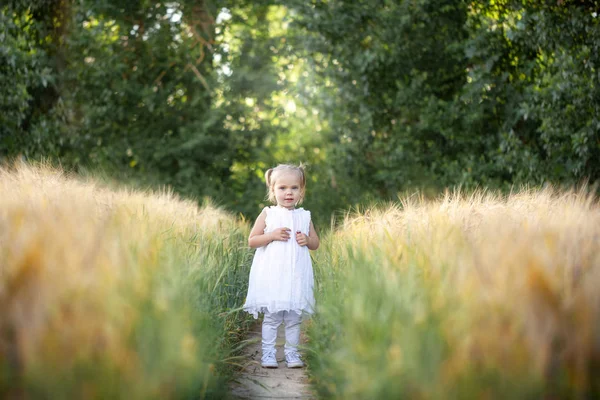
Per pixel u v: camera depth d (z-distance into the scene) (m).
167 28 13.49
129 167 12.89
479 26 10.59
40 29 11.50
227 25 14.12
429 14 11.05
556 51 8.33
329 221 12.22
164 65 13.45
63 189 3.71
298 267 3.97
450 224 3.13
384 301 2.27
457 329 1.94
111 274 2.10
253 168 14.37
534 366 1.79
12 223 2.42
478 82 9.95
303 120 14.61
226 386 2.99
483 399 1.79
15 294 1.86
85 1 12.22
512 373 1.80
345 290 2.86
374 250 3.10
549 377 1.81
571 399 1.80
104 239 2.37
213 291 3.37
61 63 12.05
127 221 3.13
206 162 13.72
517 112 9.37
